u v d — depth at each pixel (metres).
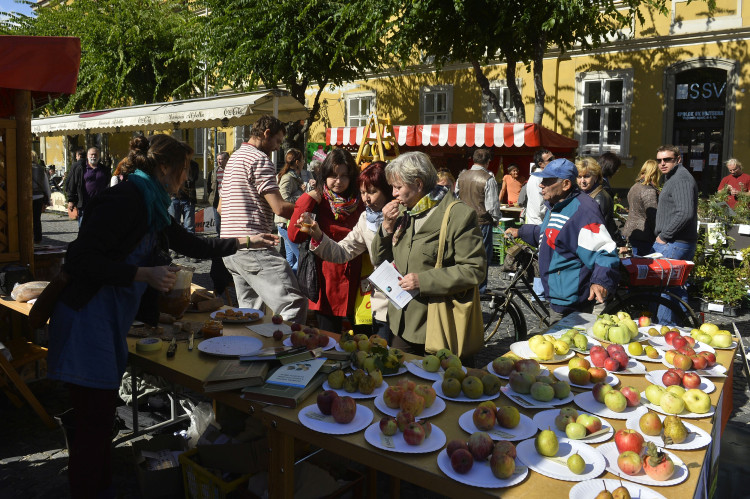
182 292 2.85
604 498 1.57
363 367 2.51
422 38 12.37
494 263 10.48
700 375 2.56
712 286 7.21
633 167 15.47
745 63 13.72
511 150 12.48
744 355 3.35
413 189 3.06
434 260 3.06
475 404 2.28
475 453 1.82
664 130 14.95
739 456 2.59
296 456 2.74
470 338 3.02
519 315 5.64
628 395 2.19
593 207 3.65
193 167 11.48
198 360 2.73
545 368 2.62
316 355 2.63
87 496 2.46
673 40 14.54
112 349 2.46
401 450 1.87
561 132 16.48
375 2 12.30
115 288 2.48
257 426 2.79
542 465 1.79
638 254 6.57
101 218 2.38
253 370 2.40
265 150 4.44
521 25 10.91
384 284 2.99
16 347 4.62
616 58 15.44
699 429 2.01
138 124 11.00
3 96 6.29
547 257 3.85
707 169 14.70
